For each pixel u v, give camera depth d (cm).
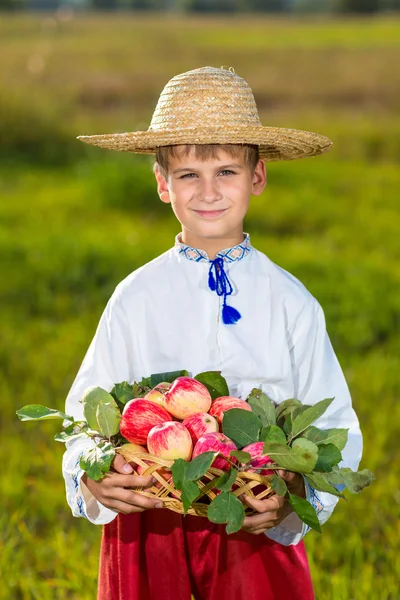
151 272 336
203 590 332
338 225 1321
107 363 332
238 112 327
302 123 2492
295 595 327
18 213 1343
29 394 700
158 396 303
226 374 331
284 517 297
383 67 3847
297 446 274
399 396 709
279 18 8531
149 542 324
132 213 1406
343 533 509
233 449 283
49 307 924
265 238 1225
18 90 2238
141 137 312
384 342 852
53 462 584
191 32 5759
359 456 326
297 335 333
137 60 4138
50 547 496
